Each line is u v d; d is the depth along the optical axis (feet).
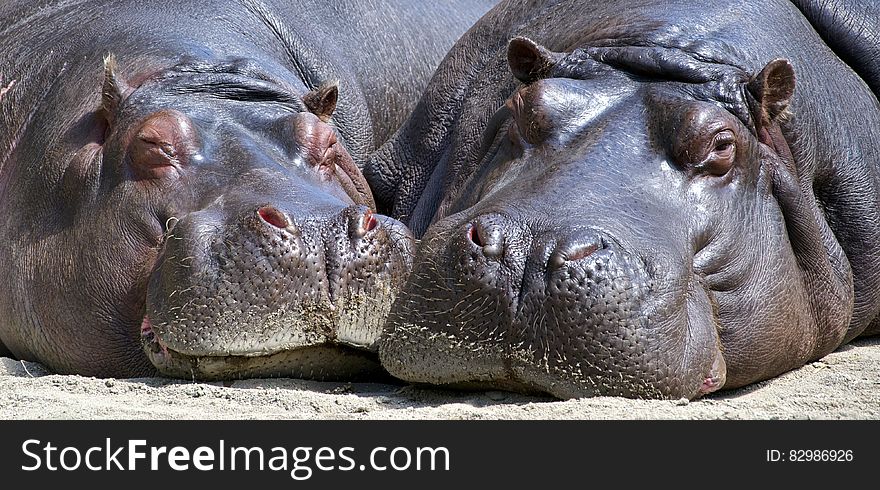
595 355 71.51
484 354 72.95
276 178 89.45
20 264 95.71
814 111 93.50
